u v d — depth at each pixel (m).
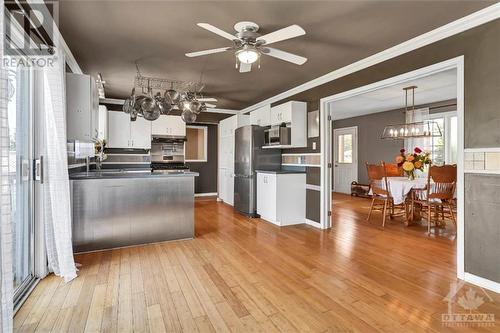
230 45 2.98
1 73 1.27
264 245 3.45
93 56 3.31
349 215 5.27
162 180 3.53
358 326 1.81
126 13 2.33
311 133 4.51
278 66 3.67
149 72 3.93
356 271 2.68
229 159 6.31
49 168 2.40
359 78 3.53
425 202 4.24
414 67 2.86
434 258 3.04
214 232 4.04
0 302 1.28
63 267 2.42
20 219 2.22
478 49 2.34
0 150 1.26
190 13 2.34
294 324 1.83
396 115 6.84
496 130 2.24
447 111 5.76
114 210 3.28
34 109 2.38
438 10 2.28
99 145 4.54
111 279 2.46
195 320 1.86
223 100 5.79
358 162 7.93
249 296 2.19
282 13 2.34
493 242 2.27
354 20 2.45
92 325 1.79
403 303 2.10
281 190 4.48
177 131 6.41
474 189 2.39
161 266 2.76
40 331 1.73
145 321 1.84
